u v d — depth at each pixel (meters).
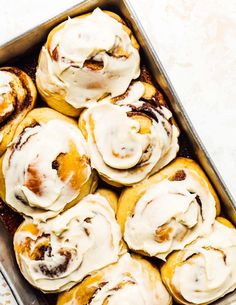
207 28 0.77
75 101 0.68
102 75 0.67
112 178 0.67
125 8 0.69
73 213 0.66
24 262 0.66
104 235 0.67
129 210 0.67
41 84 0.68
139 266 0.67
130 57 0.67
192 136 0.68
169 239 0.66
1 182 0.67
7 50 0.68
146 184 0.67
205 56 0.77
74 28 0.67
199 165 0.69
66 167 0.65
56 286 0.66
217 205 0.69
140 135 0.66
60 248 0.65
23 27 0.75
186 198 0.66
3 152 0.67
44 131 0.66
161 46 0.76
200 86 0.76
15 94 0.67
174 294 0.67
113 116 0.67
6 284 0.72
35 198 0.65
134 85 0.68
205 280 0.66
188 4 0.77
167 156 0.68
